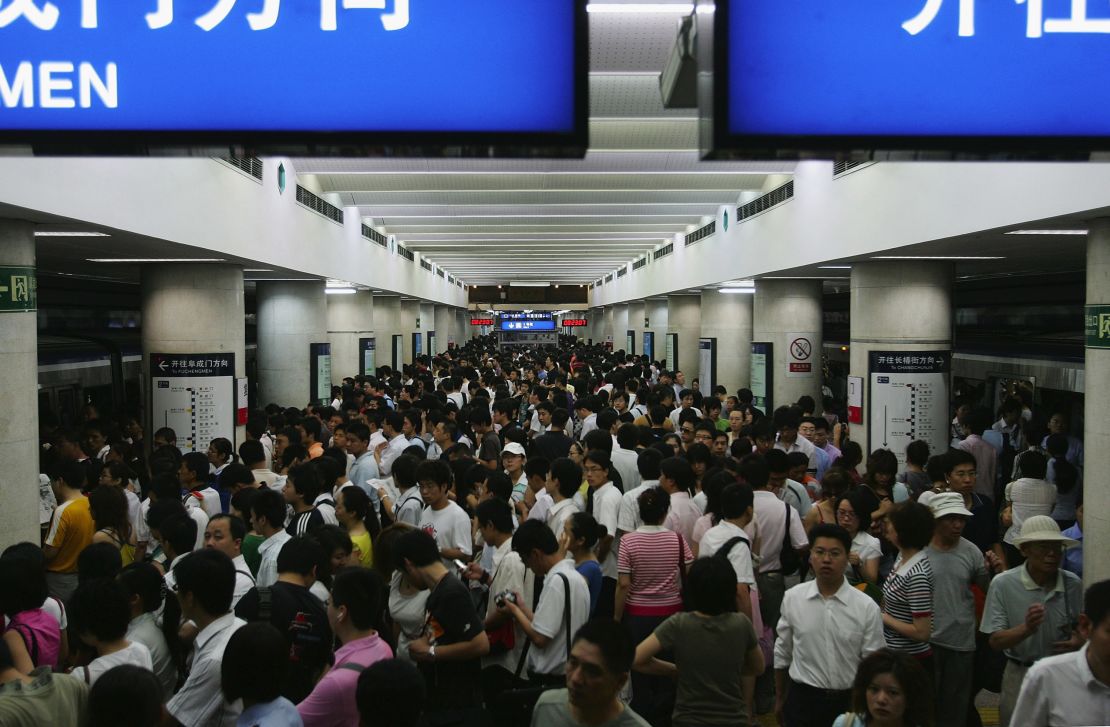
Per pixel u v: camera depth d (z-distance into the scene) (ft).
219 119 7.16
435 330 138.72
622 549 16.28
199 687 11.33
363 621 11.39
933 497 15.21
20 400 21.13
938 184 26.99
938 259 35.68
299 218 43.47
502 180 50.75
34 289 21.74
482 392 41.50
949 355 35.65
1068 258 35.81
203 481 21.70
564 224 69.10
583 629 9.42
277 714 9.78
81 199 21.31
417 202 54.90
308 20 7.10
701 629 12.22
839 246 35.96
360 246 60.29
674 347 86.89
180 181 27.76
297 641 12.87
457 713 13.50
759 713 17.81
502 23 7.15
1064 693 9.70
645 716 15.52
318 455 28.94
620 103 32.14
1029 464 22.99
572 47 7.19
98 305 59.98
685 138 38.65
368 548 17.93
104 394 50.08
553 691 9.89
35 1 7.05
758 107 7.07
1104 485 21.09
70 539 19.51
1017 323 57.72
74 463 19.90
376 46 7.14
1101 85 7.29
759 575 18.07
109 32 7.09
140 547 20.56
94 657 12.12
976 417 29.12
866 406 36.37
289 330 53.52
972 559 15.14
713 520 18.13
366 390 46.09
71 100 7.09
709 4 7.12
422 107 7.17
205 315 36.11
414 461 20.77
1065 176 20.38
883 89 7.14
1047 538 13.21
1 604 12.77
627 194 55.16
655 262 88.22
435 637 13.47
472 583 17.53
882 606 14.60
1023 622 13.48
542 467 21.07
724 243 57.67
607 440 23.06
